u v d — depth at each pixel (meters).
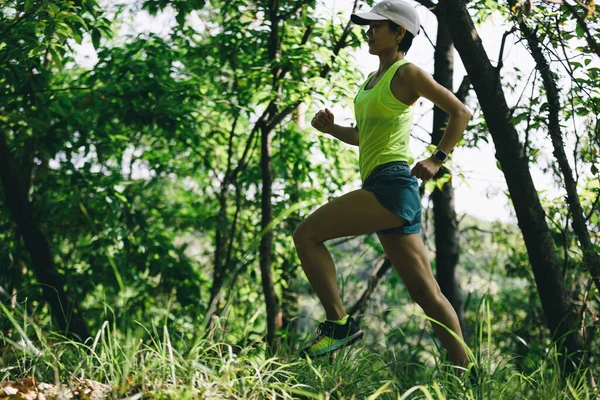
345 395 2.79
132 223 8.23
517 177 4.25
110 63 7.45
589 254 4.15
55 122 7.50
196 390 2.39
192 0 6.14
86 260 8.80
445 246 5.93
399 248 3.15
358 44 7.07
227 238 8.31
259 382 2.58
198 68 7.81
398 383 2.92
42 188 8.10
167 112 7.39
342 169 9.18
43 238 6.55
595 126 4.16
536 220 4.25
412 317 6.77
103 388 2.47
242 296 8.95
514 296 9.30
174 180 11.12
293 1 6.73
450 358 3.15
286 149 8.91
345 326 3.07
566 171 4.18
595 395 2.99
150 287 8.53
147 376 2.55
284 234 8.78
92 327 8.19
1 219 8.27
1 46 5.54
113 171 8.34
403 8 3.21
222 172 9.53
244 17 7.37
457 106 2.99
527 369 3.95
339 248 9.90
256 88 7.17
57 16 4.80
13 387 2.42
